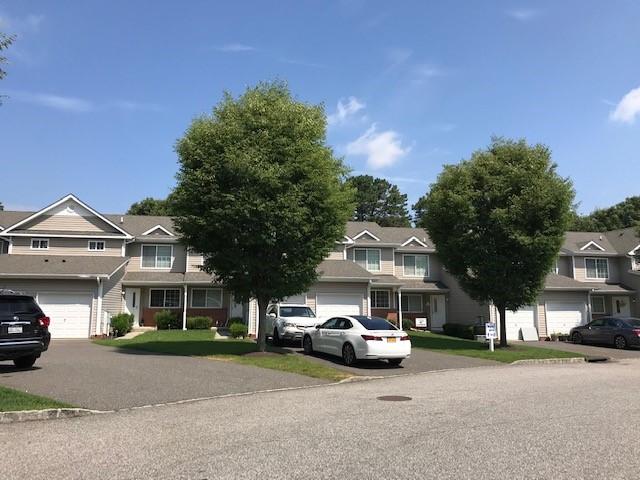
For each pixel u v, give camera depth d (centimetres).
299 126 1842
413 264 3928
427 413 939
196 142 1834
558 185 2428
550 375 1563
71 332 2708
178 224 1886
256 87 1952
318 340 1914
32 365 1447
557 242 2433
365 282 3192
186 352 1880
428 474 593
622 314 3975
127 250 3434
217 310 3416
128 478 582
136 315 3341
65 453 682
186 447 708
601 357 2191
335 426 831
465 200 2494
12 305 1352
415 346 2475
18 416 884
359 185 8244
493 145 2656
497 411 959
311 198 1808
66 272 2716
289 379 1370
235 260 1811
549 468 616
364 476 586
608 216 7200
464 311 3622
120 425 848
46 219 3216
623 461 645
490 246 2492
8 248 3216
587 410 972
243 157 1716
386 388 1267
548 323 3456
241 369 1502
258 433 786
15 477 587
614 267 4091
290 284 1889
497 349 2400
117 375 1320
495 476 588
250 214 1744
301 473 596
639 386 1314
